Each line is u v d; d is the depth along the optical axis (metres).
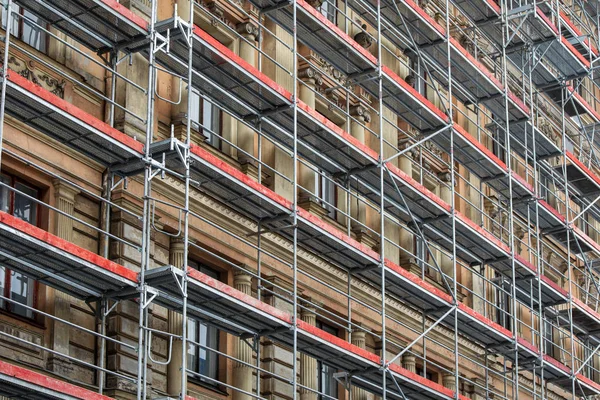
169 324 34.62
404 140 45.50
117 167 32.00
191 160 31.73
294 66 35.84
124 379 32.22
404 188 40.03
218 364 36.47
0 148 26.81
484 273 49.66
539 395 48.31
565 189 50.59
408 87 40.53
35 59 30.45
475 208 45.69
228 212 36.75
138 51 32.72
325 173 41.66
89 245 32.78
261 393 37.19
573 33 53.06
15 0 30.61
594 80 60.69
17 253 28.72
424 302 40.97
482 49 50.94
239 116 36.62
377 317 42.12
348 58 39.38
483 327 42.69
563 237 52.44
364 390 41.00
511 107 47.69
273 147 39.53
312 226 35.47
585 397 49.25
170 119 36.25
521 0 52.88
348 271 38.97
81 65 33.69
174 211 35.09
